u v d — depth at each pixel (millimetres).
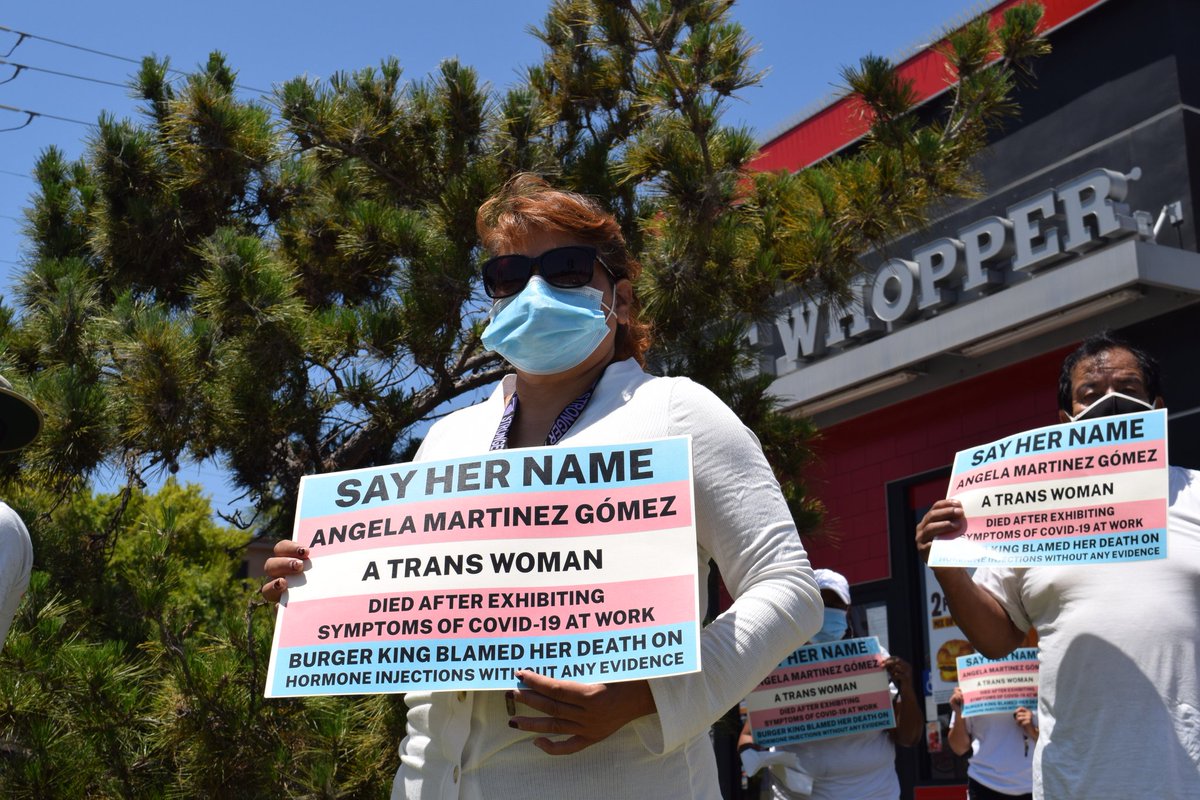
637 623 1713
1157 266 7957
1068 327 8773
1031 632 5965
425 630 1771
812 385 10055
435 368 6215
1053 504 2961
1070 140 9391
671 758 1744
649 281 5844
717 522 1869
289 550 1908
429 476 1888
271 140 6852
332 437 6566
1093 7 9258
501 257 2189
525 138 6758
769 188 6395
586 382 2152
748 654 1732
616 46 6605
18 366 5961
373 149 6793
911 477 9922
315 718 4684
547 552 1780
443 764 1818
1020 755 5980
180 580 5285
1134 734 2754
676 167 5887
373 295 6895
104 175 7008
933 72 9992
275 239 6945
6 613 2611
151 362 5305
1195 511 2980
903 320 9609
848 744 6020
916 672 9539
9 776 4012
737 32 6023
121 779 4328
